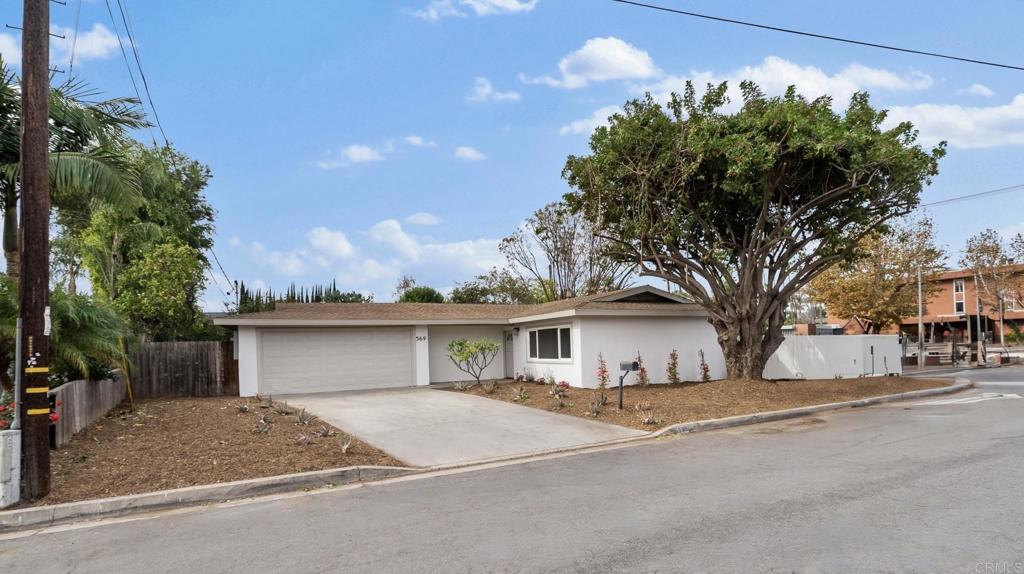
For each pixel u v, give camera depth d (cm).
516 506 654
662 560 472
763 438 1040
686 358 2006
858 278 3130
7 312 970
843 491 657
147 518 668
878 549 477
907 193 1553
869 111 1520
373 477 845
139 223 2206
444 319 2141
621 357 1905
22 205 705
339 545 546
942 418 1196
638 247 1795
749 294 1689
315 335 1984
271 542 563
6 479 677
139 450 920
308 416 1236
